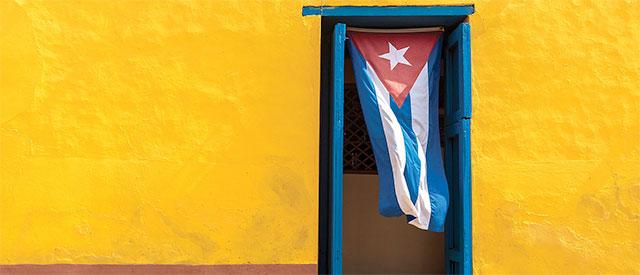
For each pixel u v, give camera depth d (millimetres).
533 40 5609
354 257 6551
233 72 5562
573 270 5430
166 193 5441
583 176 5504
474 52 5590
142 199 5426
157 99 5512
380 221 6602
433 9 5594
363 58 5695
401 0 5605
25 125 5453
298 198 5473
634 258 5449
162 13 5594
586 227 5465
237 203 5453
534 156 5504
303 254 5430
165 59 5547
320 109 6160
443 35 6020
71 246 5379
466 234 5410
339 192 5438
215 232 5430
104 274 5375
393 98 5574
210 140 5496
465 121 5484
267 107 5539
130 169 5449
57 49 5527
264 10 5621
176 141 5484
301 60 5590
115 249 5391
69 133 5461
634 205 5488
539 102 5555
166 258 5398
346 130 6598
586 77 5590
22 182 5406
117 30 5562
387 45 5746
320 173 6117
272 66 5578
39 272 5352
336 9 5617
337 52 5539
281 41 5602
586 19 5645
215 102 5527
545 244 5441
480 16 5617
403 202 5316
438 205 5422
